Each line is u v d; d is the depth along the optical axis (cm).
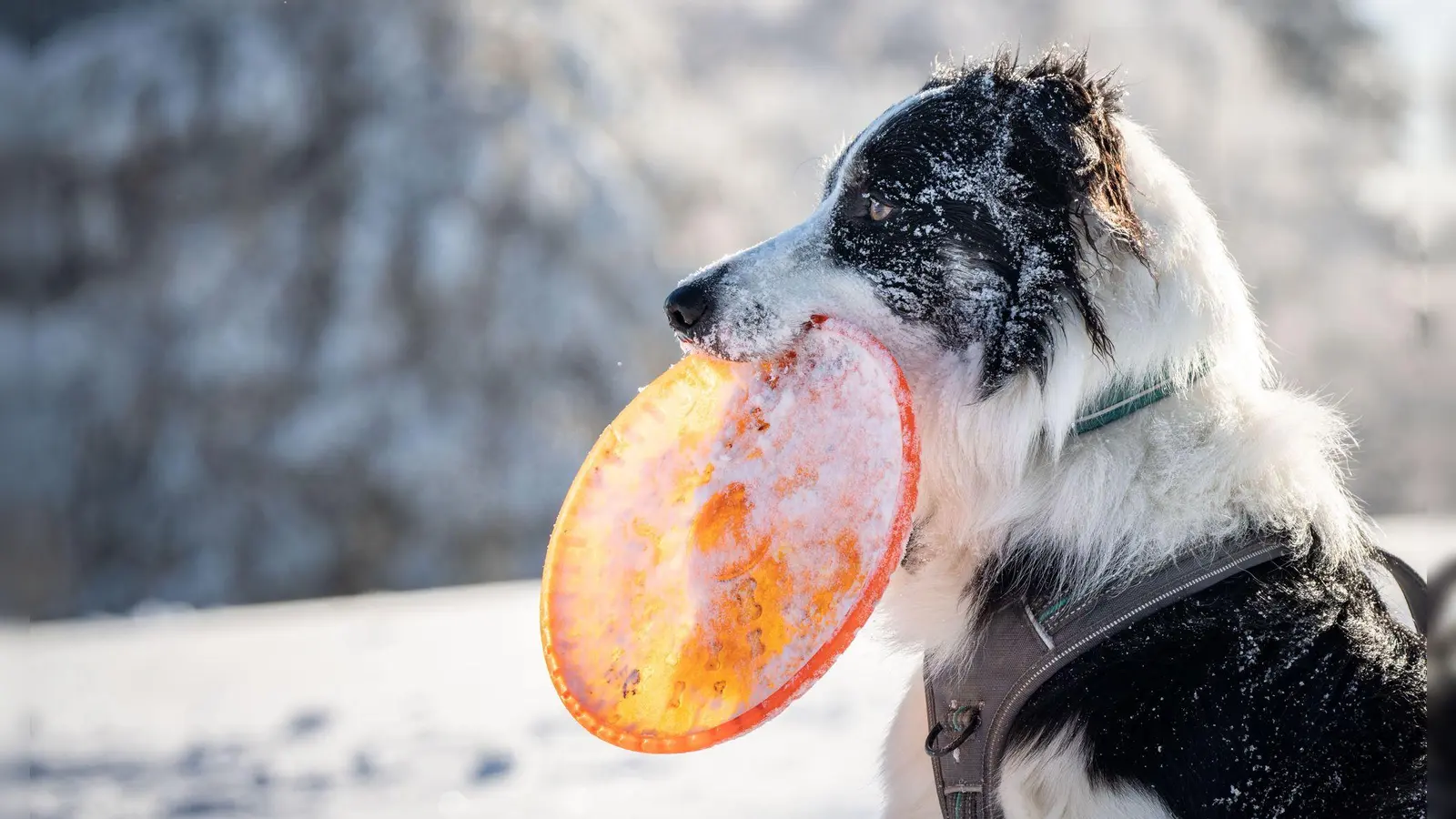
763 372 320
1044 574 284
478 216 2225
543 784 521
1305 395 330
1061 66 329
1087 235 294
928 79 342
